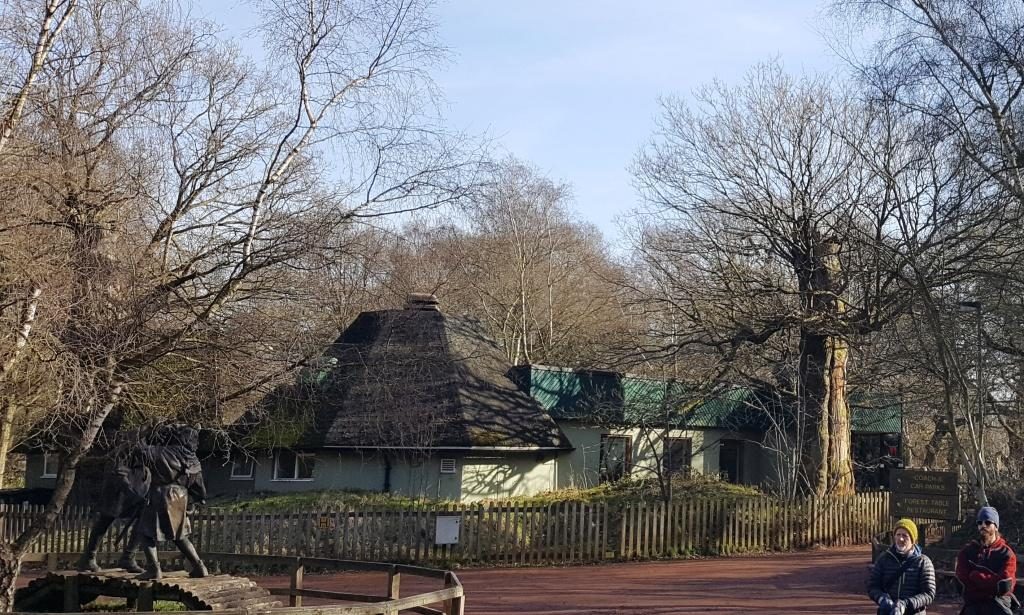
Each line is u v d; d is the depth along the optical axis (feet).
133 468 43.42
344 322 73.10
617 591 57.31
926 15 64.80
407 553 71.51
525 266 163.22
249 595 42.06
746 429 123.03
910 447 144.46
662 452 108.17
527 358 152.05
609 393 108.58
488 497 93.66
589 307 168.25
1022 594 44.01
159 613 28.84
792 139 97.19
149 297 43.65
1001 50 61.93
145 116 48.21
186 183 49.75
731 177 99.30
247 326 49.39
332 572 69.62
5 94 43.27
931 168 70.59
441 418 86.43
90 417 41.70
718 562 74.33
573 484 103.65
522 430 95.71
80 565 44.37
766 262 101.04
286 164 51.93
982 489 61.82
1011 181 62.03
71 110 45.01
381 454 89.81
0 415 42.93
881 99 68.64
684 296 101.55
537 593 56.54
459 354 99.35
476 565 71.92
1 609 40.19
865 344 94.79
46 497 92.94
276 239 49.47
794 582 60.95
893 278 77.46
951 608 49.29
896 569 28.94
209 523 70.23
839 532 88.12
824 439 98.27
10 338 38.19
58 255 40.50
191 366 48.37
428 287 132.57
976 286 70.13
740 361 104.53
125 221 45.80
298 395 60.54
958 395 77.97
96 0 47.32
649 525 77.20
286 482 93.81
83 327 41.16
